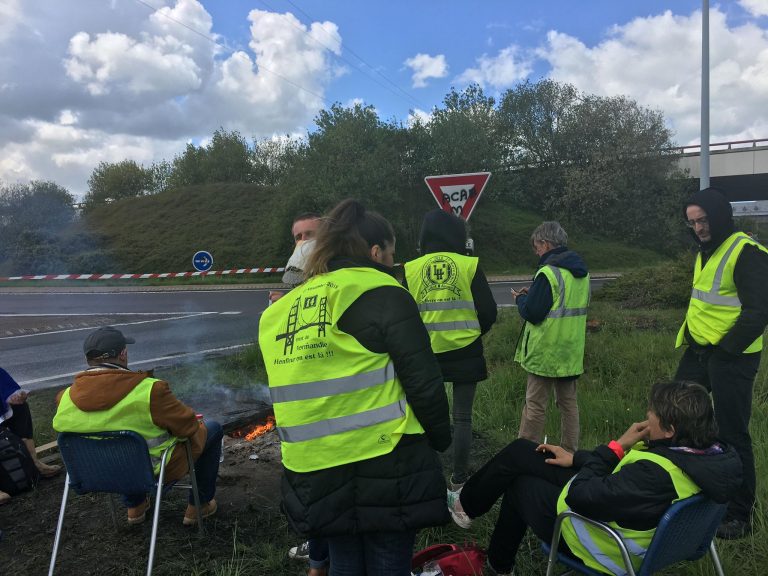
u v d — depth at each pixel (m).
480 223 35.75
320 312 1.96
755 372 3.29
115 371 2.91
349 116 30.25
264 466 4.36
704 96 14.97
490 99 36.19
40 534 3.39
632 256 35.09
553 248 4.10
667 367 6.26
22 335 11.91
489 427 5.01
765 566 2.86
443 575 2.64
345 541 2.07
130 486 2.88
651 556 2.07
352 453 1.90
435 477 1.97
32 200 35.31
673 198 38.50
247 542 3.24
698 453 2.13
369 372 1.92
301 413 1.93
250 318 13.87
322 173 28.94
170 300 19.30
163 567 3.00
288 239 30.70
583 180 36.94
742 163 42.06
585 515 2.25
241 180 48.38
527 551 3.12
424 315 3.59
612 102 39.62
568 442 4.13
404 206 31.27
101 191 55.34
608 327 8.43
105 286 26.31
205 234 33.59
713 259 3.38
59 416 2.86
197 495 3.23
